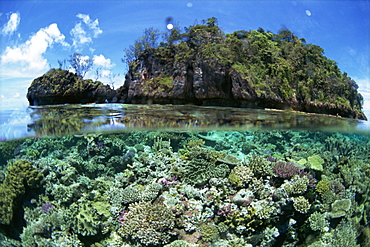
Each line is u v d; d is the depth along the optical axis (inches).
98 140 364.5
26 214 289.7
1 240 305.4
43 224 274.5
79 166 328.8
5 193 290.8
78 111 340.5
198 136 434.6
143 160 342.6
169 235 267.7
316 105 408.2
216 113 371.2
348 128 414.3
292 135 448.8
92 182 313.4
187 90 399.2
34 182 290.5
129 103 417.4
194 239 270.4
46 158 348.5
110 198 296.8
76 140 372.2
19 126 325.1
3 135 330.3
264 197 304.2
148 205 282.5
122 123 351.6
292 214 310.5
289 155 398.0
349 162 411.2
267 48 413.4
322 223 309.3
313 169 359.9
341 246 304.2
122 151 372.8
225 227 276.5
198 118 372.5
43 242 272.7
